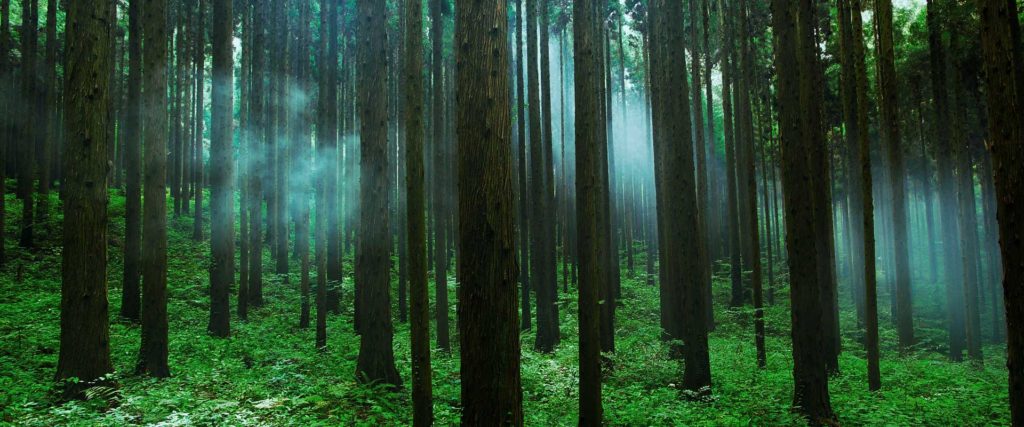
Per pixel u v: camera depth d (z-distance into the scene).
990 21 5.09
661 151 17.22
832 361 11.22
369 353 9.55
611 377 10.98
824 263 11.37
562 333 16.67
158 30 10.41
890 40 13.62
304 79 21.03
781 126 8.50
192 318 14.80
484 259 4.60
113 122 24.02
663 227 16.28
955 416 8.32
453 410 8.47
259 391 8.73
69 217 7.93
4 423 6.64
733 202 19.62
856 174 17.05
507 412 4.54
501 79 4.73
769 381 10.65
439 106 14.95
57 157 26.66
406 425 7.64
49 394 7.78
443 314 13.29
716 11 21.97
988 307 20.39
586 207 6.81
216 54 14.38
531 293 22.59
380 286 9.67
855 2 11.09
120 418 7.02
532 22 14.88
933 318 19.84
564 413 8.69
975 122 18.36
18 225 19.83
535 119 14.80
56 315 12.88
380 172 9.85
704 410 8.67
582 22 7.18
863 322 16.66
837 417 8.16
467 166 4.67
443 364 11.82
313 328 15.45
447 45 22.55
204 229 24.81
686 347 9.79
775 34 8.48
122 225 21.81
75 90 7.93
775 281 24.56
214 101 14.15
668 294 13.86
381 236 9.75
